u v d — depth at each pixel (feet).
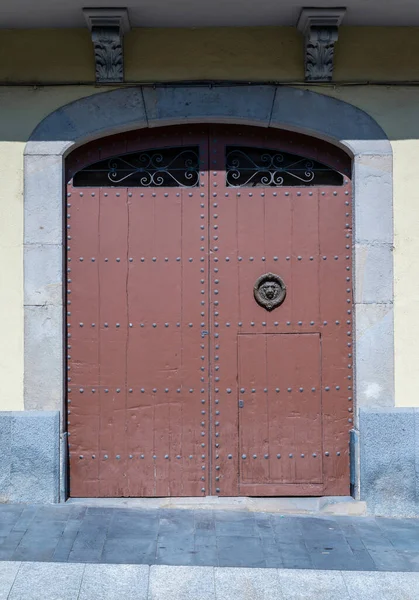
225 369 18.83
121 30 17.92
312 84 18.52
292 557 15.48
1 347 18.33
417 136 18.44
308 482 18.81
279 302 18.79
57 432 18.28
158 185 19.06
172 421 18.83
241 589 14.06
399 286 18.38
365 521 17.81
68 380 18.79
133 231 18.86
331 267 18.85
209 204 18.90
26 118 18.44
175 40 18.51
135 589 14.02
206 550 15.76
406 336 18.37
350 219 18.86
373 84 18.44
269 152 19.15
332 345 18.84
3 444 18.25
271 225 18.88
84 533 16.56
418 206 18.39
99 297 18.83
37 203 18.38
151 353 18.83
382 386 18.33
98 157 18.97
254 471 18.84
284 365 18.84
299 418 18.83
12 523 17.02
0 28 18.49
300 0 17.01
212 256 18.86
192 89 18.49
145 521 17.44
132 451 18.83
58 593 13.84
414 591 14.08
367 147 18.43
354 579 14.46
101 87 18.53
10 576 14.37
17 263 18.38
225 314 18.84
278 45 18.54
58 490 18.40
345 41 18.54
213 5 17.26
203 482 18.85
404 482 18.24
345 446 18.84
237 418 18.84
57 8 17.35
